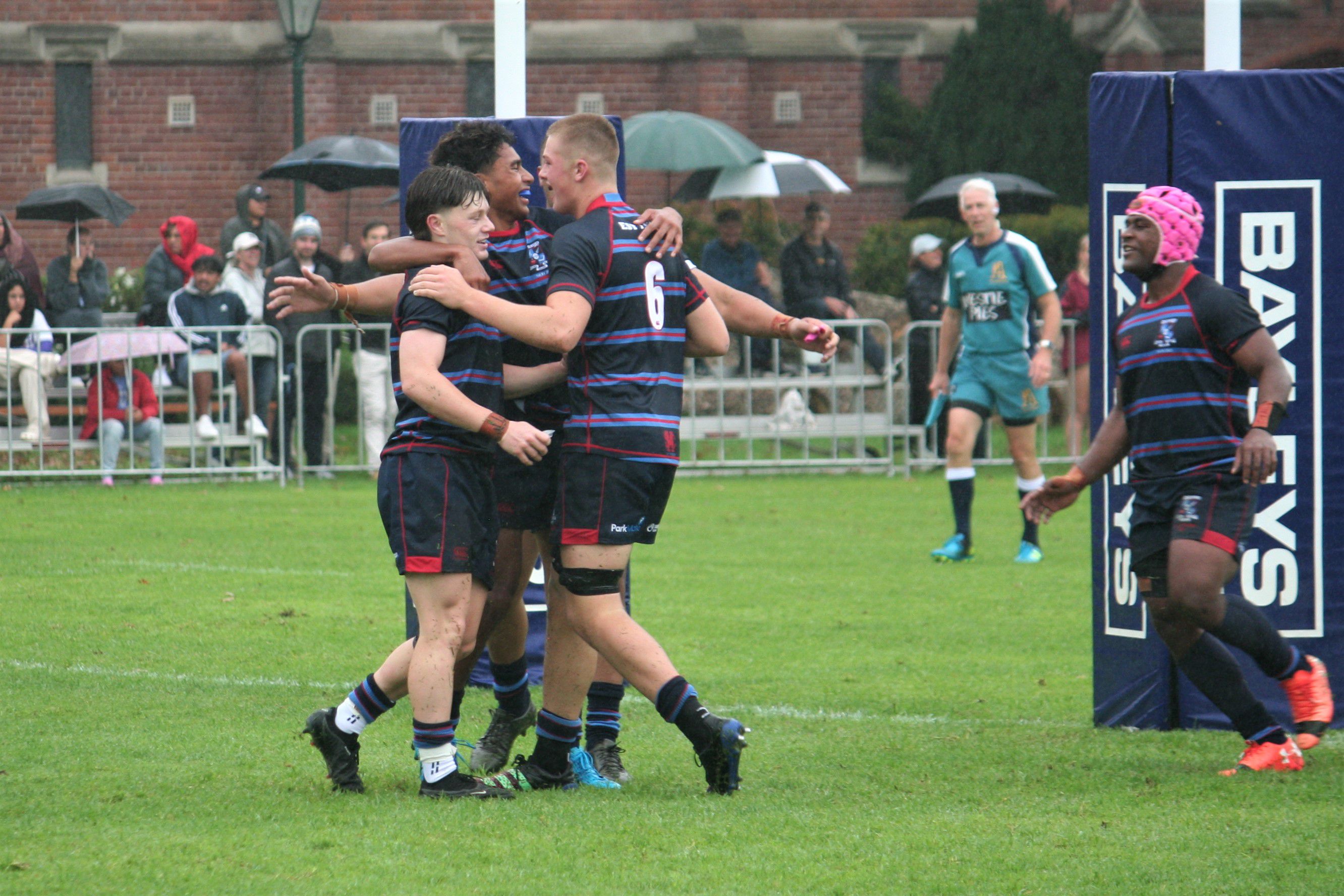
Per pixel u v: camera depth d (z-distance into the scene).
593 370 17.72
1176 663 19.88
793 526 45.16
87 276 58.28
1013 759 19.97
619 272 17.61
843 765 19.58
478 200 17.48
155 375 53.69
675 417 17.97
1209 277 19.59
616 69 94.12
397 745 20.55
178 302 53.59
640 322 17.67
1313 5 89.00
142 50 91.50
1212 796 17.94
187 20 91.69
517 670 20.00
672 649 28.02
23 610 30.33
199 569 35.88
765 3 93.94
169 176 92.25
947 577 36.41
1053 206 82.12
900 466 60.31
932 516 47.59
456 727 21.06
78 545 39.19
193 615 30.14
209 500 48.97
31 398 51.97
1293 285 21.36
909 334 57.75
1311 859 15.39
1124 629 21.98
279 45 91.75
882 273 82.88
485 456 17.39
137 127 91.88
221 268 54.53
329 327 54.94
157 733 20.81
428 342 16.88
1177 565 18.72
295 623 29.58
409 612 24.11
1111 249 21.80
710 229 85.06
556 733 18.44
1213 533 18.72
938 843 15.90
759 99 94.50
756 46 94.06
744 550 40.44
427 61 93.44
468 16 93.75
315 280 18.92
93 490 51.56
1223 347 18.78
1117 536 22.00
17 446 52.00
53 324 57.81
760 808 17.28
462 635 17.56
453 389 16.81
